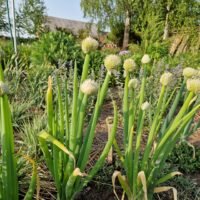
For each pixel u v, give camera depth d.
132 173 1.32
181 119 1.21
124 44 19.47
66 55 4.60
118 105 3.56
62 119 1.16
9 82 3.14
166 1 16.06
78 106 1.13
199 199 1.65
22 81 3.36
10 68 3.39
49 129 1.13
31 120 2.63
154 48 7.48
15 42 4.75
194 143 2.46
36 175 1.07
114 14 19.11
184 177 1.90
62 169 1.20
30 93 3.10
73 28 26.83
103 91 1.14
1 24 16.72
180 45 9.22
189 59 6.60
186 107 1.20
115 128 1.16
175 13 16.17
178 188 1.72
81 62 4.74
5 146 0.98
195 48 8.75
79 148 1.17
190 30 10.46
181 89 1.50
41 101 2.95
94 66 4.78
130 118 1.32
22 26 17.73
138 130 1.29
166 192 1.67
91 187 1.66
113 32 20.27
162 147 1.28
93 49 1.10
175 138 1.27
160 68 3.79
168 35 16.25
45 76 3.38
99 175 1.72
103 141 2.30
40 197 1.44
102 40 20.47
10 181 1.03
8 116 0.96
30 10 17.89
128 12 18.92
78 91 1.22
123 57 6.34
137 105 1.48
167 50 7.85
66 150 1.04
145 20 15.70
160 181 1.34
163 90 1.26
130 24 19.19
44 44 4.70
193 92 1.16
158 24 14.80
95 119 1.16
